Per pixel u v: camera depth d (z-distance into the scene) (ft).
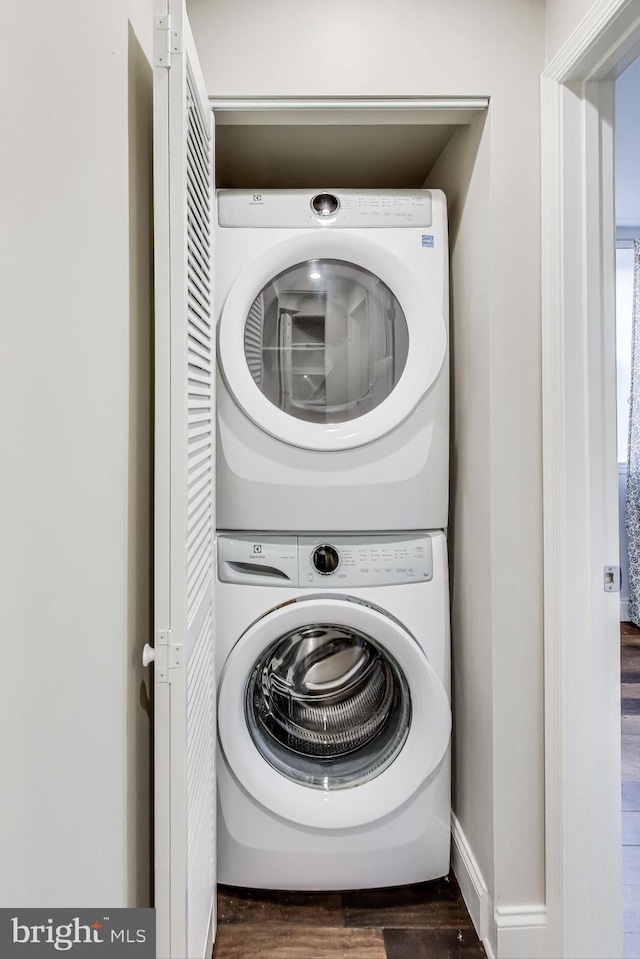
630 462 12.35
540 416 4.40
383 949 4.49
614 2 3.35
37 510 1.87
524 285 4.36
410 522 4.76
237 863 4.83
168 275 2.98
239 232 4.65
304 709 5.14
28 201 1.80
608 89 4.09
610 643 4.24
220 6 4.29
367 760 5.01
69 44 2.15
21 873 1.75
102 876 2.54
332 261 4.80
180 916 3.07
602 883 4.24
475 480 4.72
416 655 4.71
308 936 4.59
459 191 4.99
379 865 4.85
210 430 4.25
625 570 12.77
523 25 4.32
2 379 1.64
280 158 5.50
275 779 4.81
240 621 4.69
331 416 4.85
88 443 2.36
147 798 3.37
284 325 4.83
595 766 4.22
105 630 2.60
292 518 4.69
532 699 4.43
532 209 4.34
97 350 2.48
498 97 4.32
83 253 2.30
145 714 3.33
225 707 4.65
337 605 4.66
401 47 4.30
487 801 4.51
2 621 1.64
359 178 6.00
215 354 4.57
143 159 3.28
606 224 4.16
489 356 4.38
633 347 12.18
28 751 1.80
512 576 4.41
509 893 4.40
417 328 4.69
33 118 1.83
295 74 4.30
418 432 4.73
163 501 3.03
